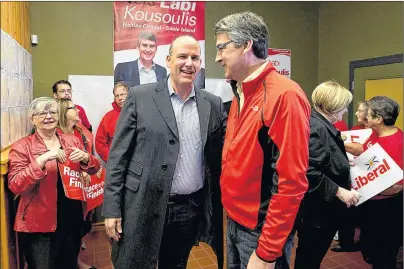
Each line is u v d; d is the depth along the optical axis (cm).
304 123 95
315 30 428
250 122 106
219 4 370
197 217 151
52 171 158
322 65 426
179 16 351
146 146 131
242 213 113
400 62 318
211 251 263
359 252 256
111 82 332
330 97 153
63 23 314
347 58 385
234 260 127
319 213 155
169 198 142
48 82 314
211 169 145
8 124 201
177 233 149
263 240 97
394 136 177
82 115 305
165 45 347
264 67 108
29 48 296
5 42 199
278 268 112
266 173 106
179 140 135
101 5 324
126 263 131
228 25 106
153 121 131
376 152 163
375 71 347
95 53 325
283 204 94
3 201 164
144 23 338
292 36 414
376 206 179
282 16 405
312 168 142
